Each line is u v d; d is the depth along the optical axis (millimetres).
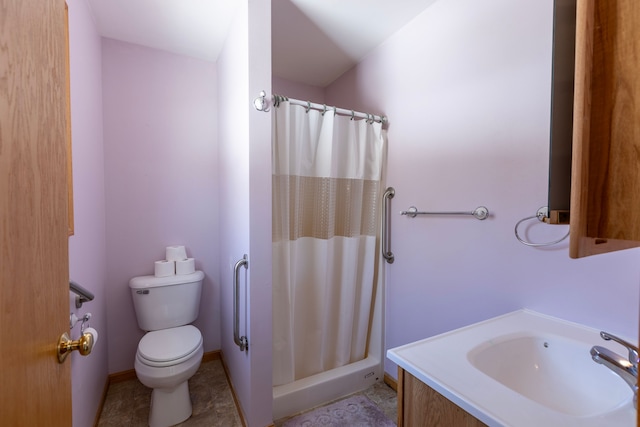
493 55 1293
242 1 1476
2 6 441
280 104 1589
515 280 1233
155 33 1840
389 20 1718
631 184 397
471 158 1397
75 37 1321
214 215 2217
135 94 1960
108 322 1908
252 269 1397
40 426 548
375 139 1882
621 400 773
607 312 973
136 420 1575
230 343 1878
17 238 481
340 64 2229
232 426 1533
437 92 1561
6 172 449
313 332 1774
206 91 2180
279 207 1611
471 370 749
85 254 1417
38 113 565
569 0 636
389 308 1906
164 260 2053
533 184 1163
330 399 1709
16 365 468
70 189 1188
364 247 1930
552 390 907
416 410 778
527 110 1177
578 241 437
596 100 426
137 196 1978
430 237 1621
